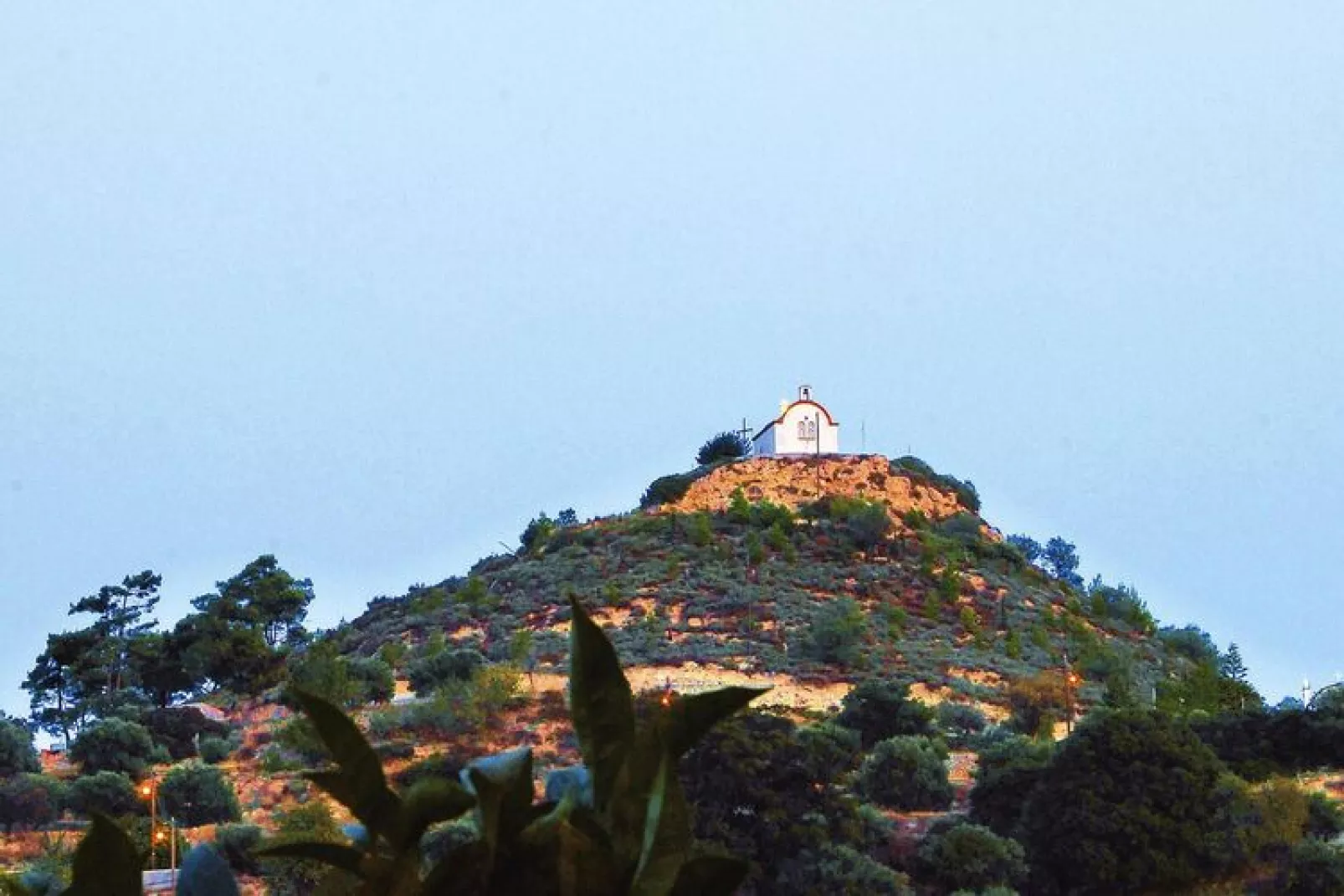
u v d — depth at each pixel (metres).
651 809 12.86
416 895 12.86
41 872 15.02
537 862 12.66
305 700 12.70
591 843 12.52
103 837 13.54
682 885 12.71
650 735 13.20
